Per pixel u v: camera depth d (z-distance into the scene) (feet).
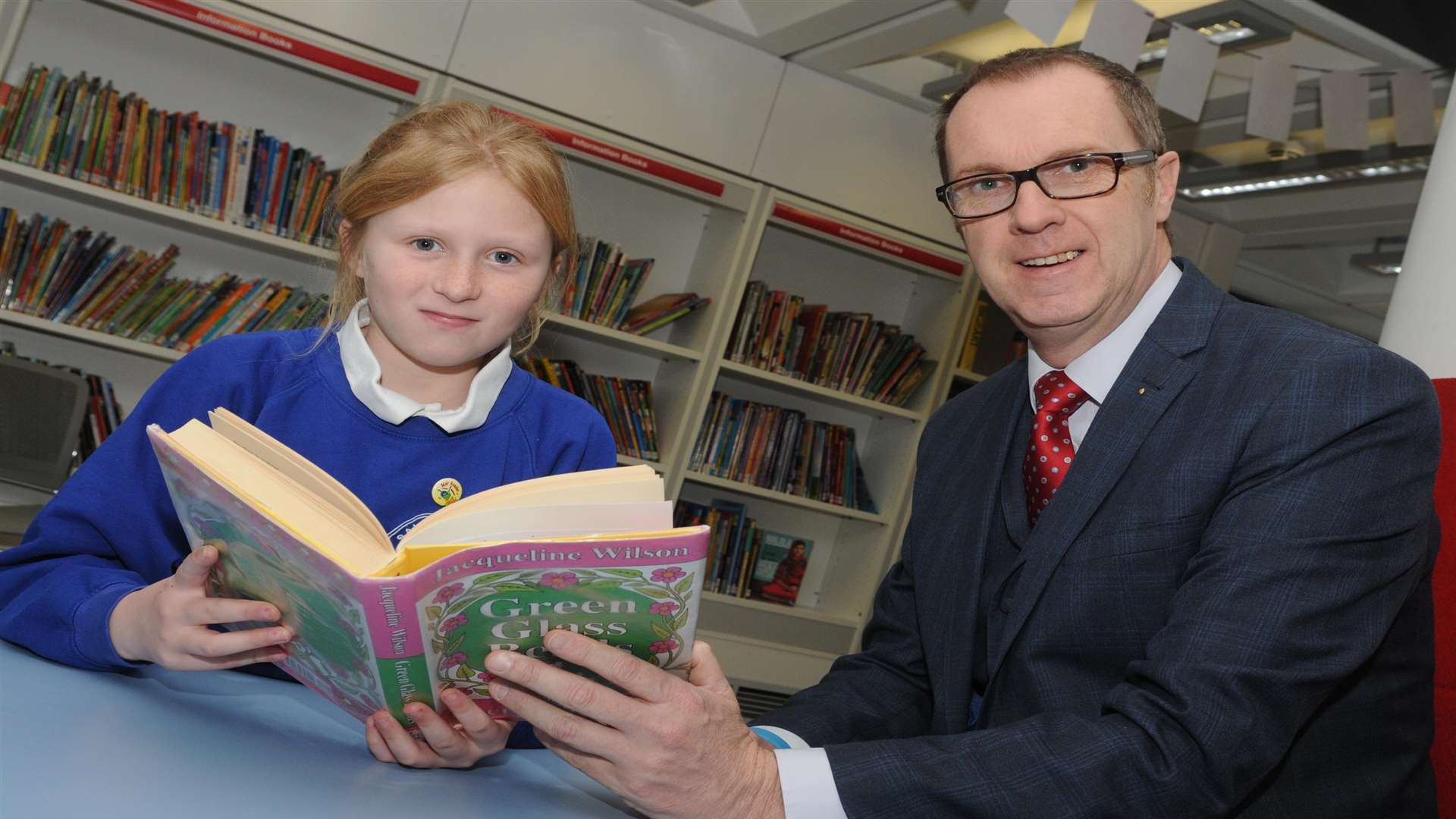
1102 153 4.17
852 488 15.48
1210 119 13.65
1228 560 3.29
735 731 2.74
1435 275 6.14
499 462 3.97
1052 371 4.44
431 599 2.30
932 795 2.85
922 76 14.14
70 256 11.09
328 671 2.69
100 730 2.46
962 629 4.31
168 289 11.55
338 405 3.76
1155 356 4.00
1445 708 4.27
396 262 3.38
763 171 13.99
